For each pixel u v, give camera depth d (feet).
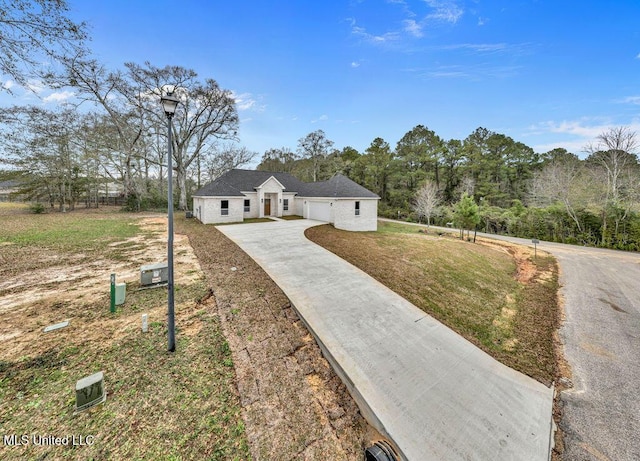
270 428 10.43
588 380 16.94
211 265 27.37
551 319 26.09
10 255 28.68
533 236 73.67
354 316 19.74
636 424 13.26
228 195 61.21
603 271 43.27
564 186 76.64
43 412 9.76
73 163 85.15
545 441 11.66
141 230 46.91
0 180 77.61
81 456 8.41
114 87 71.36
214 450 9.18
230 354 14.23
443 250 45.96
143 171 106.93
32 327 15.08
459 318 23.00
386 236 55.72
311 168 149.89
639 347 21.25
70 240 36.86
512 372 16.56
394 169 122.11
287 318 18.83
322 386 13.28
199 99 78.64
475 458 10.24
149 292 20.42
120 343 14.10
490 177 111.75
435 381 14.30
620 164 68.13
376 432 11.14
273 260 30.45
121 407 10.31
